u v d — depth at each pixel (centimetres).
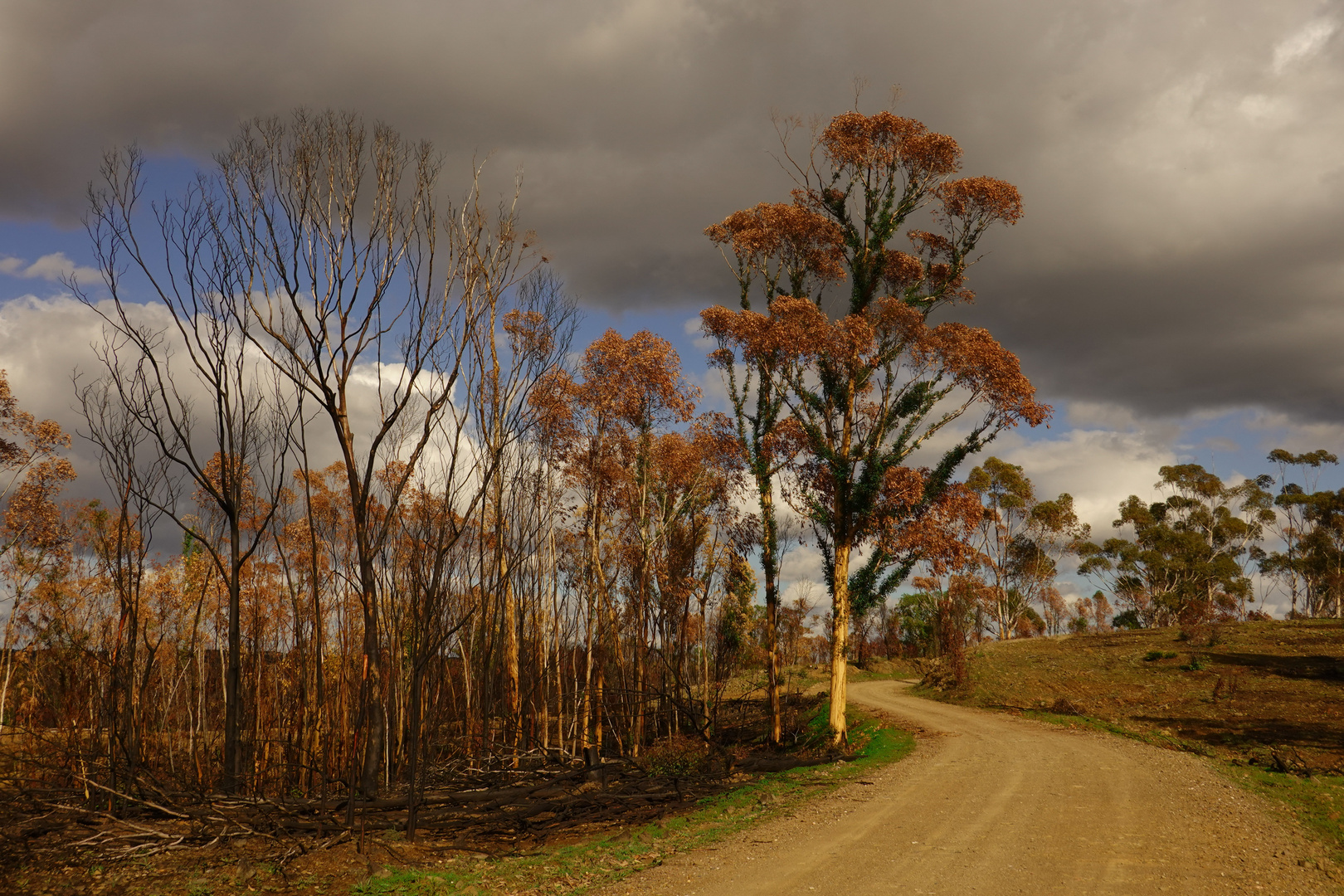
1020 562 8200
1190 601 7762
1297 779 1856
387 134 1886
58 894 1136
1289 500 8375
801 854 1160
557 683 3228
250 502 2648
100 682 2264
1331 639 5078
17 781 1614
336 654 3012
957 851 1131
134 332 1881
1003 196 2842
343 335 1808
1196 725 3095
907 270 2995
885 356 2859
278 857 1301
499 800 1712
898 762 2203
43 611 2939
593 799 1773
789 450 2948
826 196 3069
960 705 4069
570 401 2944
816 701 4409
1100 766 1969
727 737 3362
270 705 2753
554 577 3191
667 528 3127
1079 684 4419
